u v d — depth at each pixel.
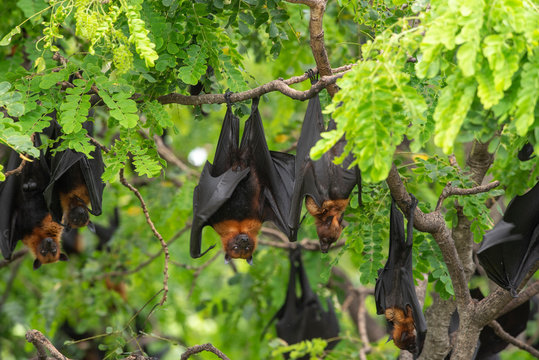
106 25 7.84
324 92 10.97
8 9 12.09
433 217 9.87
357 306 23.59
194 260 19.44
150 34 9.12
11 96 8.37
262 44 13.92
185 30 9.71
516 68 5.41
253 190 10.73
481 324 10.55
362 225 10.96
